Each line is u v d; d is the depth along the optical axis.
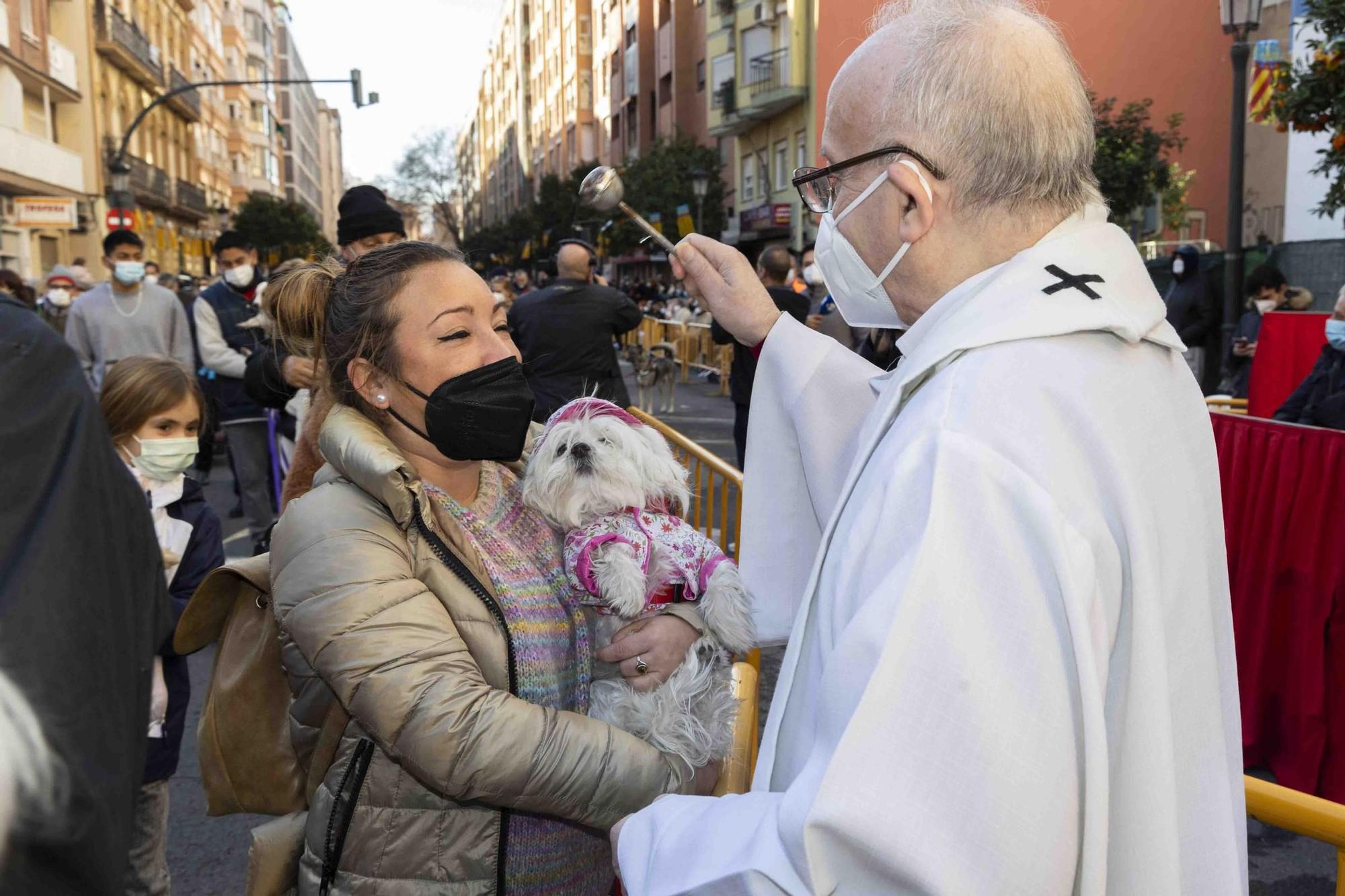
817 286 9.67
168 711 2.39
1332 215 9.30
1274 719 3.55
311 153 139.00
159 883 2.38
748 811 1.00
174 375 2.64
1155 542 0.96
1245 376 8.59
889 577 0.90
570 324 6.35
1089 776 0.87
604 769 1.29
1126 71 22.64
